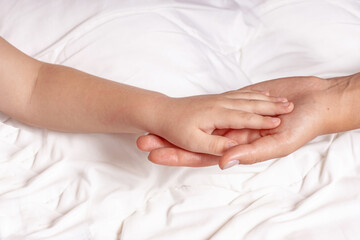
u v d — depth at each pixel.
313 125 0.74
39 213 0.74
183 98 0.74
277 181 0.77
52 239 0.71
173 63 0.84
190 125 0.71
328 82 0.78
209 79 0.85
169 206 0.75
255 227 0.71
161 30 0.87
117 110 0.76
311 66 0.90
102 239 0.73
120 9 0.88
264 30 0.93
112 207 0.75
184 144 0.71
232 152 0.69
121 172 0.78
